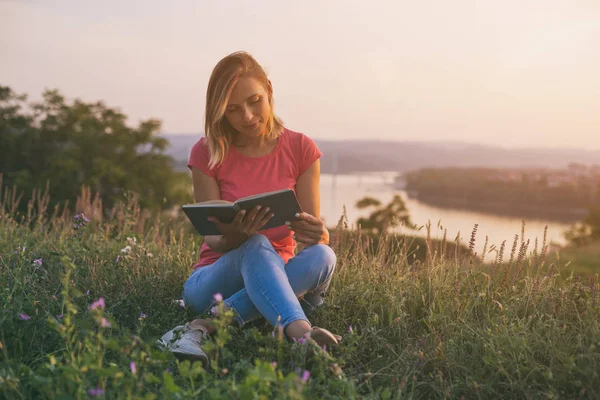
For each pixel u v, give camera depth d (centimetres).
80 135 4194
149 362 176
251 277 224
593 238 7275
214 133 258
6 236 383
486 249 289
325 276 248
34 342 216
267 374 157
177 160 4619
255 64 253
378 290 291
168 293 293
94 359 165
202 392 179
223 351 183
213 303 243
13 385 166
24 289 256
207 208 222
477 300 263
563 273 287
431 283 283
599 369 203
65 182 3628
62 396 153
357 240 338
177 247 373
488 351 215
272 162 269
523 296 275
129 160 4294
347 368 218
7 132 4306
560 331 233
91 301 269
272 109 267
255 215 223
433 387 199
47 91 4528
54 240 386
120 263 317
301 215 236
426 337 234
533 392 196
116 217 420
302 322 212
